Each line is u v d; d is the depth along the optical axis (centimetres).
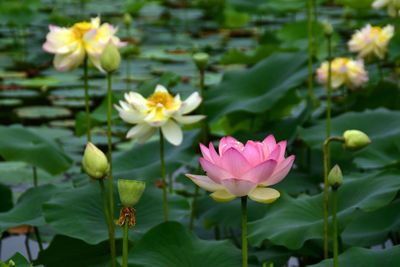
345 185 398
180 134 414
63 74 1008
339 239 401
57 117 809
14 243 523
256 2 971
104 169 317
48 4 1563
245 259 292
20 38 1248
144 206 408
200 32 1300
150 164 486
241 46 1163
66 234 374
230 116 590
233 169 268
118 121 558
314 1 817
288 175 501
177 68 1009
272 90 534
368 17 1210
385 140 491
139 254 347
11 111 826
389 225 421
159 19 1438
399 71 773
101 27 477
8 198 513
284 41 936
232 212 461
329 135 502
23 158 499
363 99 621
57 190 456
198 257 348
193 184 506
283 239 365
